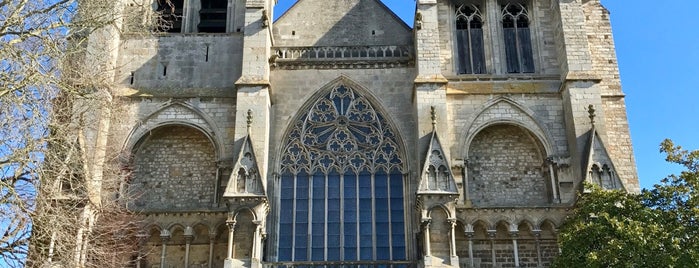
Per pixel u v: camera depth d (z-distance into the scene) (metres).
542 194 49.94
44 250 30.62
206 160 50.84
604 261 35.97
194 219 46.38
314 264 45.19
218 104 51.41
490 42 54.62
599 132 48.56
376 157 50.66
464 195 48.69
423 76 50.62
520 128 51.56
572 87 50.31
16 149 28.77
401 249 47.91
